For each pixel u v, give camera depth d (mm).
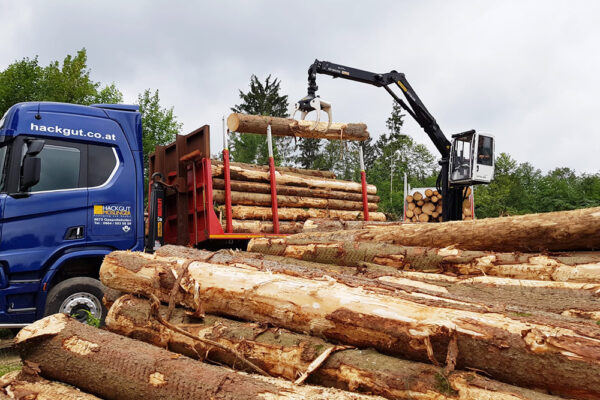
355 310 3100
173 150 7918
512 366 2551
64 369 3531
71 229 6527
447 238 4906
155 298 3389
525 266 4195
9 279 6117
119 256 4637
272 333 3410
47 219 6359
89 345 3512
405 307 2998
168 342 3896
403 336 2869
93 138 6855
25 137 6352
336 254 5137
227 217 7152
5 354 6195
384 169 49562
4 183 6184
